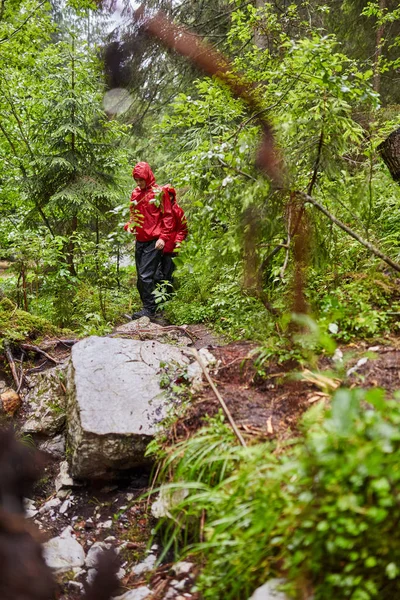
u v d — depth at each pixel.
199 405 3.13
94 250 8.14
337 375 2.84
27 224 9.77
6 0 9.34
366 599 1.61
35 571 1.97
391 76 9.48
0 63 9.55
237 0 8.00
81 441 3.19
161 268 6.48
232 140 3.74
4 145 10.22
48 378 4.38
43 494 3.35
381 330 3.42
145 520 2.99
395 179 4.54
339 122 3.62
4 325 5.27
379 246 4.37
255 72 5.30
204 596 2.11
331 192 4.05
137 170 6.02
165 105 9.59
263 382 3.19
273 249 3.69
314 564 1.71
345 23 9.55
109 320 6.73
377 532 1.64
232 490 2.23
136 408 3.34
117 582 2.43
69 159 9.28
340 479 1.67
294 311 3.33
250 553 1.93
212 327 5.27
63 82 9.23
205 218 3.75
